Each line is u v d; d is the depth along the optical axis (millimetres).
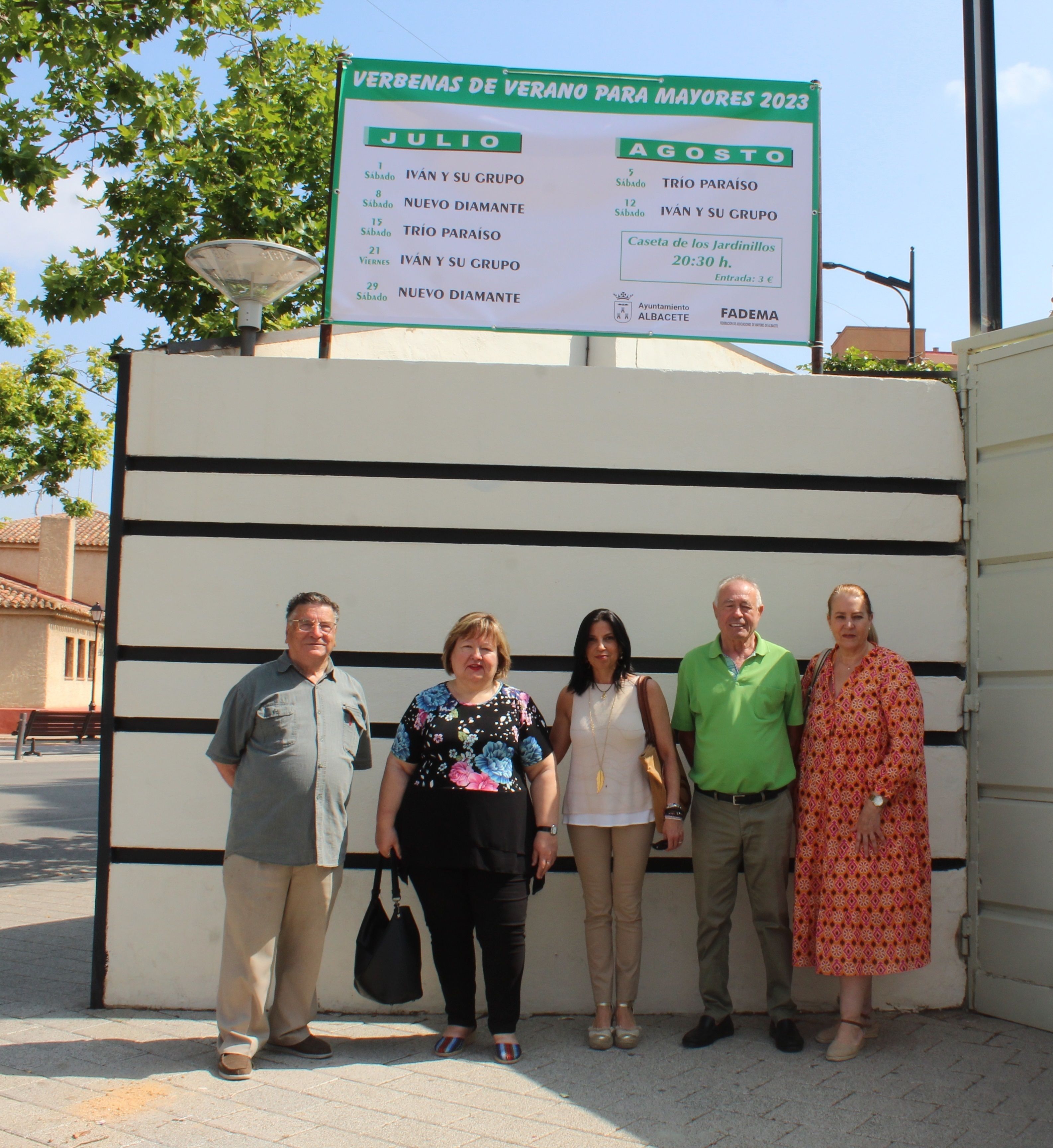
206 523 4652
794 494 4734
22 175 8906
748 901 4539
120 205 10125
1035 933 4254
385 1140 3100
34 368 19484
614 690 4113
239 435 4672
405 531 4676
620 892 4047
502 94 4941
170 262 9977
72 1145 3041
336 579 4637
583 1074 3691
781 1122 3268
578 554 4668
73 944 5531
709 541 4730
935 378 4922
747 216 4953
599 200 4922
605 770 4043
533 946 4496
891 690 3922
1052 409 4359
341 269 4855
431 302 4863
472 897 3879
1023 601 4430
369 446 4672
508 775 3838
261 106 10391
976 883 4512
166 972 4430
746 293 4926
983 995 4461
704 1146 3088
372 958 3811
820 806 4008
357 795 4547
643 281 4906
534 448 4691
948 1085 3600
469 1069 3729
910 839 3969
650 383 4742
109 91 9086
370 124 4906
